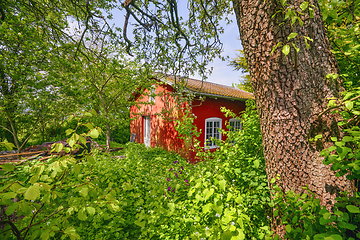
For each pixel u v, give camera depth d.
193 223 2.11
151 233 2.35
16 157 4.14
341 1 1.37
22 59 4.41
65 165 1.26
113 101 7.76
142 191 3.64
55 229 1.25
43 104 4.89
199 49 4.94
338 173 1.26
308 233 1.17
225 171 2.39
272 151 1.80
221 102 8.75
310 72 1.53
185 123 4.41
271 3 1.54
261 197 2.06
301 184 1.62
